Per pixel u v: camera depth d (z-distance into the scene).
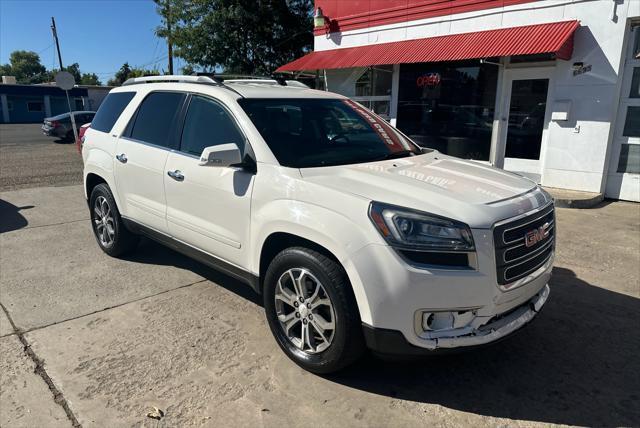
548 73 8.93
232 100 3.79
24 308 4.11
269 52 21.88
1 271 4.97
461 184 3.17
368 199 2.86
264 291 3.38
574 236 6.27
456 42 9.68
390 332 2.74
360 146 3.95
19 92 46.47
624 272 5.00
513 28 9.06
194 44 20.42
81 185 10.08
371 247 2.74
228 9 20.12
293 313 3.25
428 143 11.23
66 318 3.93
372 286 2.73
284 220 3.13
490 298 2.76
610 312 4.09
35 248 5.71
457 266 2.69
